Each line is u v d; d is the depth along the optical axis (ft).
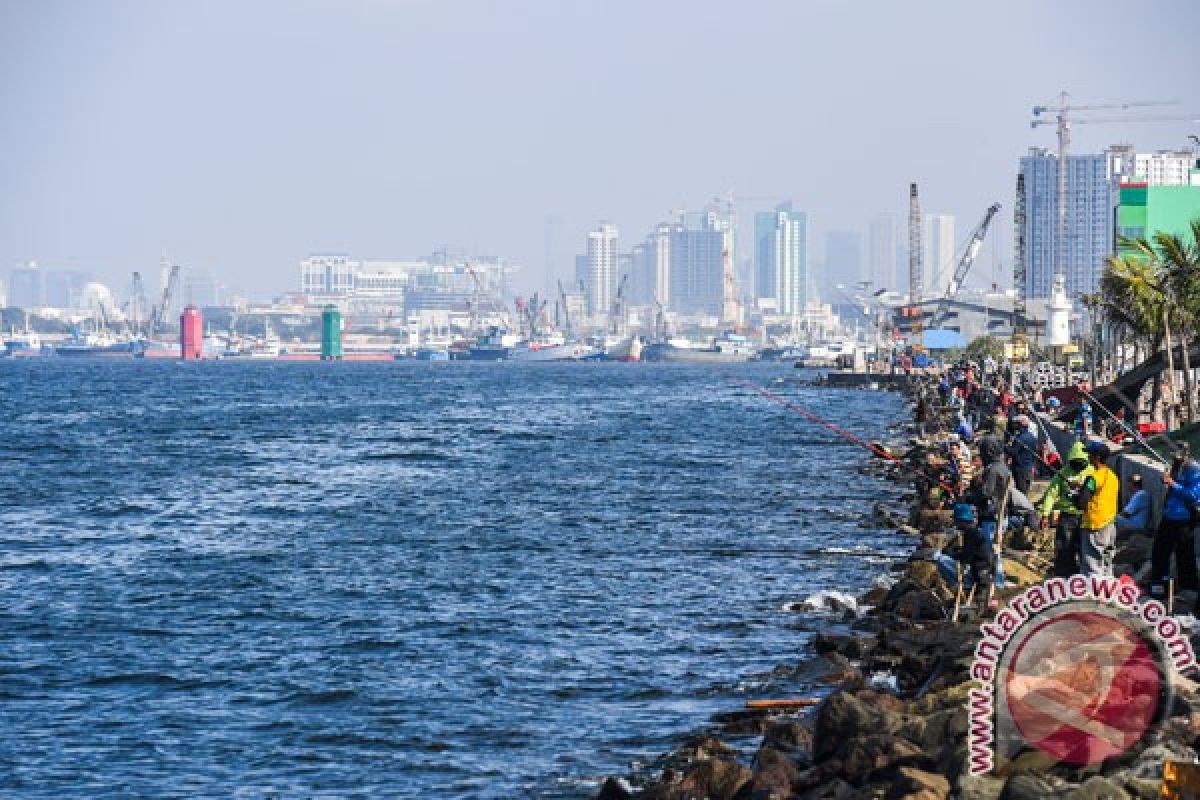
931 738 124.26
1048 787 99.81
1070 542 186.50
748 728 154.71
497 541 316.40
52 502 418.92
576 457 565.53
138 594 252.42
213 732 162.40
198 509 395.34
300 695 177.99
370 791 141.59
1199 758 104.73
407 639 209.87
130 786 144.05
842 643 188.55
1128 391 484.33
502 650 201.26
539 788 141.08
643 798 127.95
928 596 201.67
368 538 325.21
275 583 261.85
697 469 501.97
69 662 197.47
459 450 614.34
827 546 299.38
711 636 208.23
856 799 113.39
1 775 147.54
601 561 284.00
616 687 178.60
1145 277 463.01
